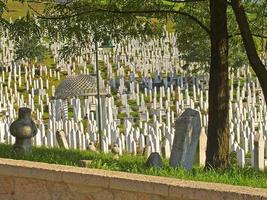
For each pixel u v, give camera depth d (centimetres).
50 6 1437
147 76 4412
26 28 1434
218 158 1294
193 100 3612
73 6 1429
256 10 1464
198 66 4712
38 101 3928
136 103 3784
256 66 1262
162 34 1557
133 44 5512
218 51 1305
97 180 820
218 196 710
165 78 4338
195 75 4478
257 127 2709
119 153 2067
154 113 3209
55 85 4466
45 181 875
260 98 3612
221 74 1307
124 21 1466
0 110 3459
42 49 4925
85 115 3303
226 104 1310
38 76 4684
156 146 2134
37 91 4150
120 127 3019
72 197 848
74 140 2316
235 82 4400
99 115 2294
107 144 2244
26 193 895
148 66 4909
